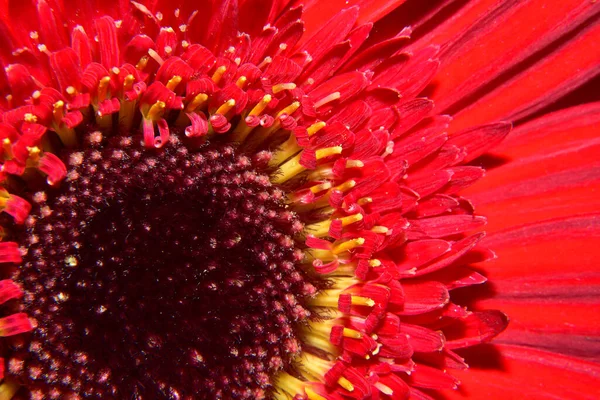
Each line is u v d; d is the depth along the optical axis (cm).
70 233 8
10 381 8
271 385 9
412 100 8
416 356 9
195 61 8
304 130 8
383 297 8
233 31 8
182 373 9
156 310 8
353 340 8
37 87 8
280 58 8
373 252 8
